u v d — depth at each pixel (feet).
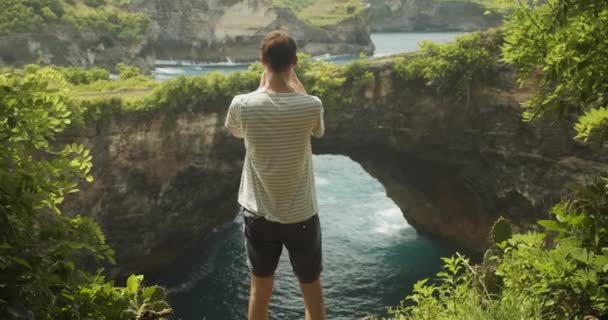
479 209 192.65
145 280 184.14
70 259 22.98
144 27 456.86
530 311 23.88
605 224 25.48
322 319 20.44
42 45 372.99
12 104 22.59
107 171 168.76
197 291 179.73
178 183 183.11
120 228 176.86
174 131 176.76
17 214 21.66
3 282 19.49
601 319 24.86
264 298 20.56
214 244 208.33
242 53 550.77
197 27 531.91
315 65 197.26
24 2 382.42
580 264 25.17
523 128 170.09
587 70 29.99
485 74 173.99
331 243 202.69
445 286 30.19
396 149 196.24
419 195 208.03
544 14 35.47
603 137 29.76
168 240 189.47
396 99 188.34
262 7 558.97
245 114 18.48
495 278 29.37
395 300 167.43
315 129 19.34
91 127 163.22
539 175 170.30
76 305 21.57
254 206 19.38
